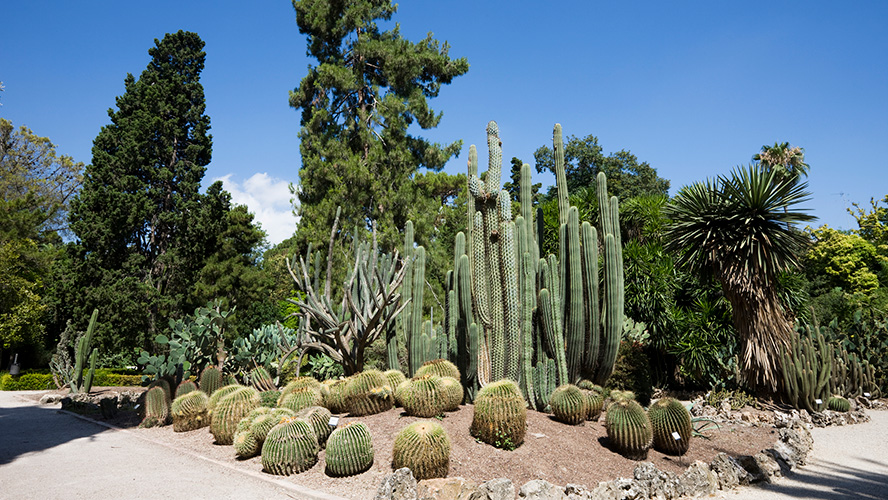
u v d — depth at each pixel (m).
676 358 15.20
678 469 6.73
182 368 11.62
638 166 36.91
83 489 5.84
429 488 5.23
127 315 21.36
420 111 23.61
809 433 9.12
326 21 23.39
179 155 26.80
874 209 34.25
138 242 24.22
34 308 22.52
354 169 20.92
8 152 34.25
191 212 24.33
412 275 10.69
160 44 26.73
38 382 19.28
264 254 45.06
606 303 8.94
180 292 23.80
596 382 9.23
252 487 5.86
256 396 8.50
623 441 6.78
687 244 11.94
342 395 8.41
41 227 33.38
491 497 5.16
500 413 6.48
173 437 8.73
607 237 8.96
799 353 11.37
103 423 10.30
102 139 23.55
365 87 24.02
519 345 8.62
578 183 36.03
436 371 8.41
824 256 30.56
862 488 6.56
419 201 23.50
